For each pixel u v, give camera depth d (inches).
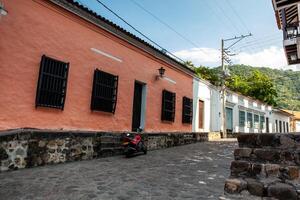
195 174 250.1
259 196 159.2
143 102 473.4
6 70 261.0
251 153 171.6
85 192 183.6
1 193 175.3
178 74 585.3
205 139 655.8
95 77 361.7
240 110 962.1
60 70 314.7
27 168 252.1
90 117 353.7
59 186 196.2
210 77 989.8
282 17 402.3
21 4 278.2
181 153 404.5
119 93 406.6
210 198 172.9
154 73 500.1
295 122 1802.4
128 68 430.3
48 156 274.2
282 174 158.6
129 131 420.8
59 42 316.8
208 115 719.7
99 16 357.7
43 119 292.8
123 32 405.4
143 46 458.9
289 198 150.7
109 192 185.2
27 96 278.1
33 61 286.4
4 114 257.8
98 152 337.7
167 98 536.7
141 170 264.7
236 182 167.9
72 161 301.0
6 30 262.5
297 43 382.3
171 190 192.9
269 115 1261.1
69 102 324.8
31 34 286.2
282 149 163.2
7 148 237.1
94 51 366.6
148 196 177.6
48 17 306.0
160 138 467.2
